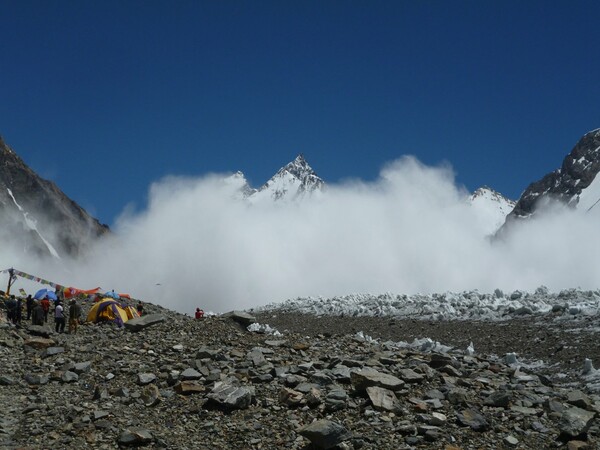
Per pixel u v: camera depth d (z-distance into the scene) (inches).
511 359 812.0
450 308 1206.3
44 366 761.6
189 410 599.5
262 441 530.6
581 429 513.7
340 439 505.0
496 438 519.8
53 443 533.6
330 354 796.6
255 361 737.6
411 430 527.2
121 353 818.8
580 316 962.1
